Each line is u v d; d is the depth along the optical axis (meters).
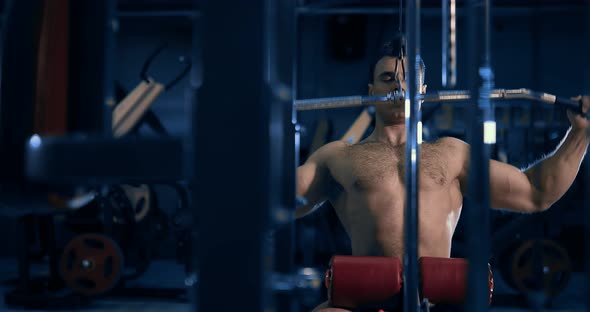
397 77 1.52
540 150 5.03
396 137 1.71
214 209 0.48
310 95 6.32
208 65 0.48
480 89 0.61
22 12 0.51
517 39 6.20
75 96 0.51
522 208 1.64
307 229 4.54
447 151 1.70
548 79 6.14
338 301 1.44
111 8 0.51
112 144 0.48
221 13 0.48
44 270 5.38
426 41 6.12
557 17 6.10
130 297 4.28
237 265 0.48
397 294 1.41
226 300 0.48
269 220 0.49
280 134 0.55
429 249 1.58
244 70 0.48
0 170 0.50
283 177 0.80
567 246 5.30
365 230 1.63
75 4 0.51
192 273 0.52
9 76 0.50
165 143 0.48
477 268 0.59
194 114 0.48
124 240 4.35
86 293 3.90
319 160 1.74
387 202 1.62
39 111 0.49
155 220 4.48
